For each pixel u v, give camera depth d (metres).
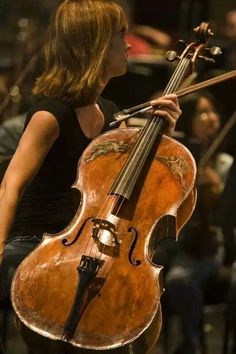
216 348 10.11
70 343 5.08
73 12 6.05
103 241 5.42
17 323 5.30
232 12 13.01
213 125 9.95
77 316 5.13
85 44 6.02
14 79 10.94
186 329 8.61
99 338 5.11
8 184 5.75
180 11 14.32
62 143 6.02
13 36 14.31
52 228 6.12
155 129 5.90
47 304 5.25
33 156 5.86
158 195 5.69
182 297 8.64
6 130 8.91
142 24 14.94
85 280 5.20
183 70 6.26
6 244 6.08
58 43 6.07
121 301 5.21
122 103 10.59
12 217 5.69
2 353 6.25
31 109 6.04
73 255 5.41
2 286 5.98
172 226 5.65
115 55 6.13
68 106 6.01
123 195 5.59
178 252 8.89
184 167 5.81
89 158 5.88
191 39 13.20
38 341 5.20
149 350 5.30
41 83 6.13
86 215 5.59
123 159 5.88
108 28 6.04
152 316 5.16
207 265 8.86
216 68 11.76
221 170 10.18
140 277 5.30
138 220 5.56
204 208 8.96
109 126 6.35
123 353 5.11
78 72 6.01
